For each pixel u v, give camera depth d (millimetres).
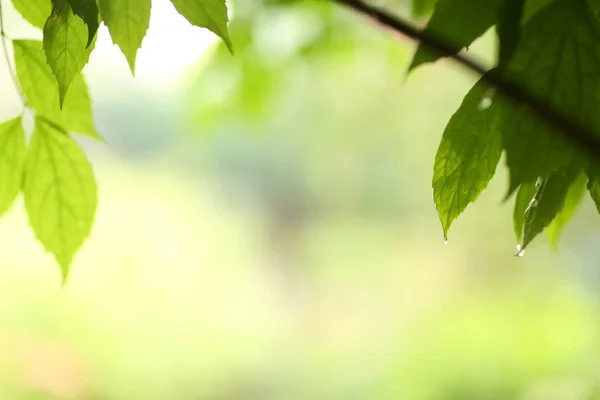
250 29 995
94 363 2061
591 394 1232
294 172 3482
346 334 2551
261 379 2270
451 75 2617
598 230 2061
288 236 3500
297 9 996
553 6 725
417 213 3080
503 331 1863
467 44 742
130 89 3527
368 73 2527
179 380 2135
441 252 2762
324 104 2680
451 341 1933
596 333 1693
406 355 2021
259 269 3307
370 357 2223
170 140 3531
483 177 728
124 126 3572
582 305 1902
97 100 3521
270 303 2938
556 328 1767
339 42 1053
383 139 2957
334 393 2127
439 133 2791
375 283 2850
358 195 3273
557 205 724
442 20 743
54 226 806
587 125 718
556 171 722
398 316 2523
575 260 2102
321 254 3135
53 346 2049
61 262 811
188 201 3141
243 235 3188
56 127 789
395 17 765
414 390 1842
